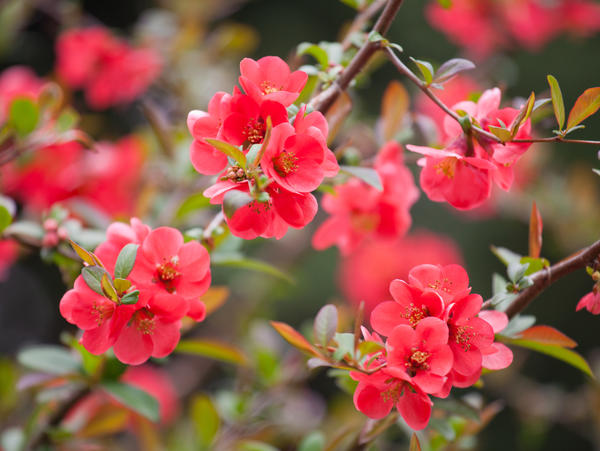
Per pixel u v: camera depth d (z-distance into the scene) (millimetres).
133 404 1206
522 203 2189
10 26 2068
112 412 1338
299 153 1050
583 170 2254
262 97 1053
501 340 1125
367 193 1233
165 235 1078
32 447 1249
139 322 1068
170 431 1883
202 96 2016
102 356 1208
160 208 1509
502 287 1134
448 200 1108
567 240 2219
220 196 1056
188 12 2229
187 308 1067
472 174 1104
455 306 1059
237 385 1586
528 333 1115
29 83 1671
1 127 1309
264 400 1527
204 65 2049
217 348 1263
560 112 1071
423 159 1116
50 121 1328
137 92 1999
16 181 1556
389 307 1064
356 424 1194
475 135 1092
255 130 1055
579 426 1958
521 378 2078
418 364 1048
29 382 1223
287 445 1671
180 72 2023
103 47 1881
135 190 1702
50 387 1263
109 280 1052
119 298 1054
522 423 2064
